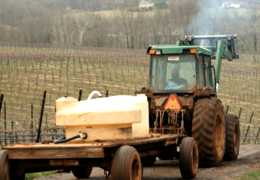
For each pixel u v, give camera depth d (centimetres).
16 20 14525
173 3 11350
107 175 2194
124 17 14812
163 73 2942
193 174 2398
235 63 12369
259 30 12975
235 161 3167
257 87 9744
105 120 2017
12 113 5981
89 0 17125
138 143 2005
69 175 2572
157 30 12544
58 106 2095
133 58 11600
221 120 2917
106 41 14500
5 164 1900
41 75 8794
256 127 6706
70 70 9531
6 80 8112
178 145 2533
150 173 2594
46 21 14800
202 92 2861
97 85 8412
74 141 2028
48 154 1877
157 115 2805
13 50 11850
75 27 14875
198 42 3444
